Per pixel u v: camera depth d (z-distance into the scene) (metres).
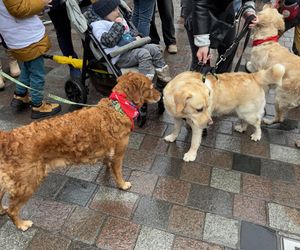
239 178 3.21
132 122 2.75
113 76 3.76
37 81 3.71
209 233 2.65
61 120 2.41
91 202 2.88
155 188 3.05
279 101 3.85
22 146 2.20
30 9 3.18
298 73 3.75
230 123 4.03
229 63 4.00
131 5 7.54
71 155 2.48
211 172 3.27
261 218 2.80
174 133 3.61
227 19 3.42
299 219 2.81
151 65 3.75
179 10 7.70
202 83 3.09
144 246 2.54
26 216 2.72
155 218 2.76
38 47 3.48
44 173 2.40
